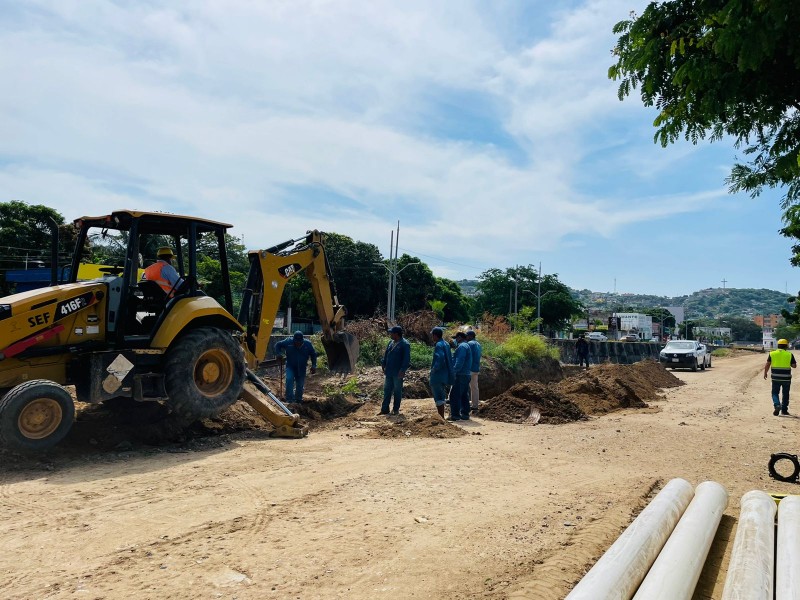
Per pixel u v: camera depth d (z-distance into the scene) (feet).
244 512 17.58
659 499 16.61
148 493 19.48
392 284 140.05
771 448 30.48
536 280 224.12
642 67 14.90
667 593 11.14
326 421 36.81
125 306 26.81
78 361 25.77
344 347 39.14
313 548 14.89
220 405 28.35
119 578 12.94
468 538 15.96
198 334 28.07
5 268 114.83
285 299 152.56
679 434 34.24
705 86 13.87
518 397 40.65
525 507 18.90
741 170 17.39
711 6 13.69
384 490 20.38
